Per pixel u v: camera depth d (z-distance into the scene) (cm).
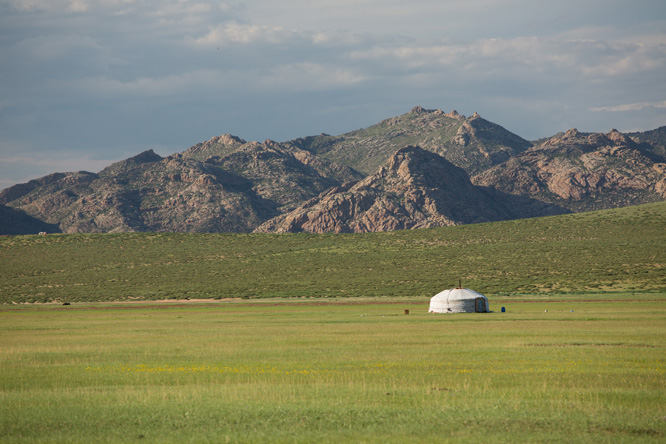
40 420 4228
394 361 7138
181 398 4894
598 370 6188
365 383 5475
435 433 3753
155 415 4306
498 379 5697
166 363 7331
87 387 5644
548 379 5675
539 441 3594
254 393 5025
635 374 5922
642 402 4584
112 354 8269
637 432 3772
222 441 3672
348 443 3581
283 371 6456
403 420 4059
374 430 3828
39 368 6981
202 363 7281
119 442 3697
